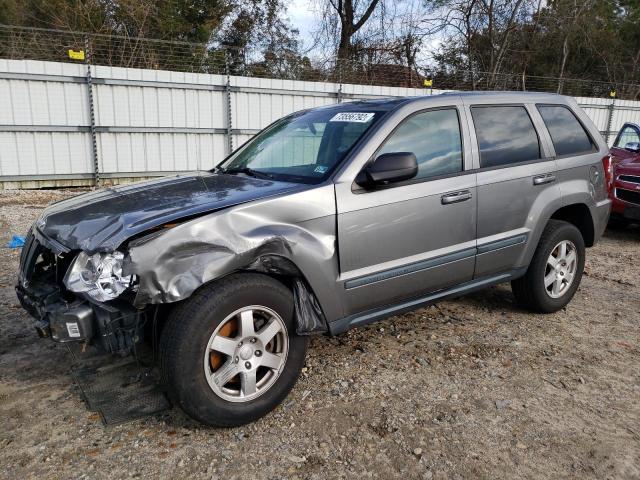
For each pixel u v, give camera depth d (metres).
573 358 3.89
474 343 4.09
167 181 3.68
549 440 2.91
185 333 2.67
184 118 13.91
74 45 14.23
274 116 15.16
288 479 2.58
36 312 3.00
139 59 15.44
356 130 3.56
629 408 3.25
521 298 4.62
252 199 2.99
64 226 2.98
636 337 4.30
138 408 3.12
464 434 2.95
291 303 3.04
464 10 24.45
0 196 11.38
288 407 3.18
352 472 2.64
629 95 26.22
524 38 26.47
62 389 3.36
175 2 22.48
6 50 13.59
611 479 2.62
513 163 4.14
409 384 3.46
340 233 3.20
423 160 3.63
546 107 4.57
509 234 4.11
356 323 3.44
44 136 12.37
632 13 31.14
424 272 3.62
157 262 2.58
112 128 13.04
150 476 2.59
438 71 22.80
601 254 7.15
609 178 4.94
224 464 2.68
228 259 2.73
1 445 2.80
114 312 2.63
